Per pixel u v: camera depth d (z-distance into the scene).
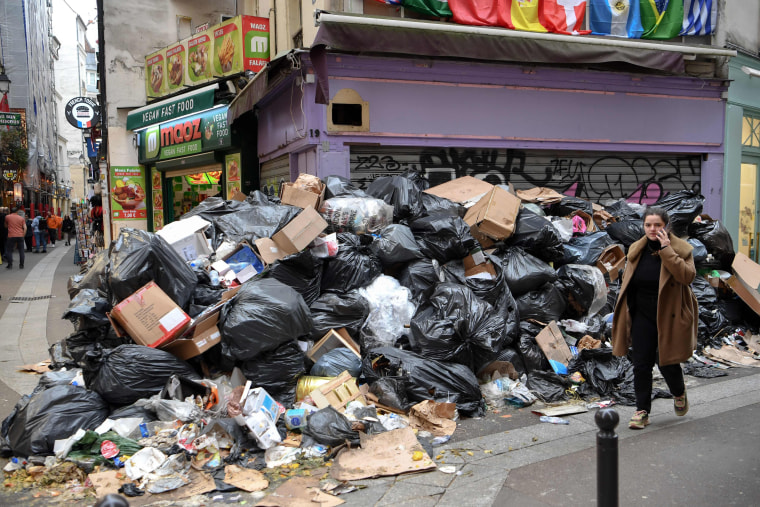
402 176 7.36
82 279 6.21
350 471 3.68
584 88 9.05
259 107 10.05
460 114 8.41
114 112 14.13
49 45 46.84
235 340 4.51
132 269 4.87
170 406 4.16
